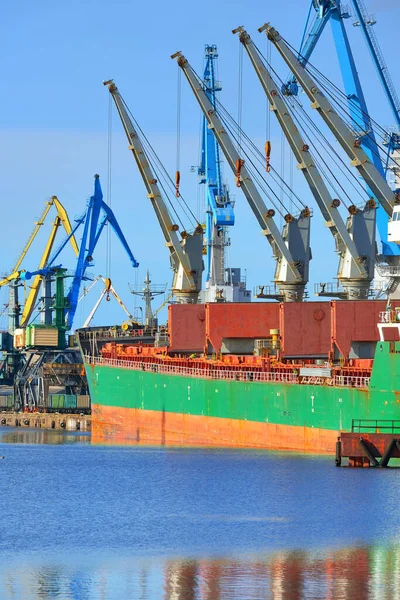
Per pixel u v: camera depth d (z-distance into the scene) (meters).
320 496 196.38
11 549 156.62
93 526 175.50
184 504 196.62
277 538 161.75
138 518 182.62
